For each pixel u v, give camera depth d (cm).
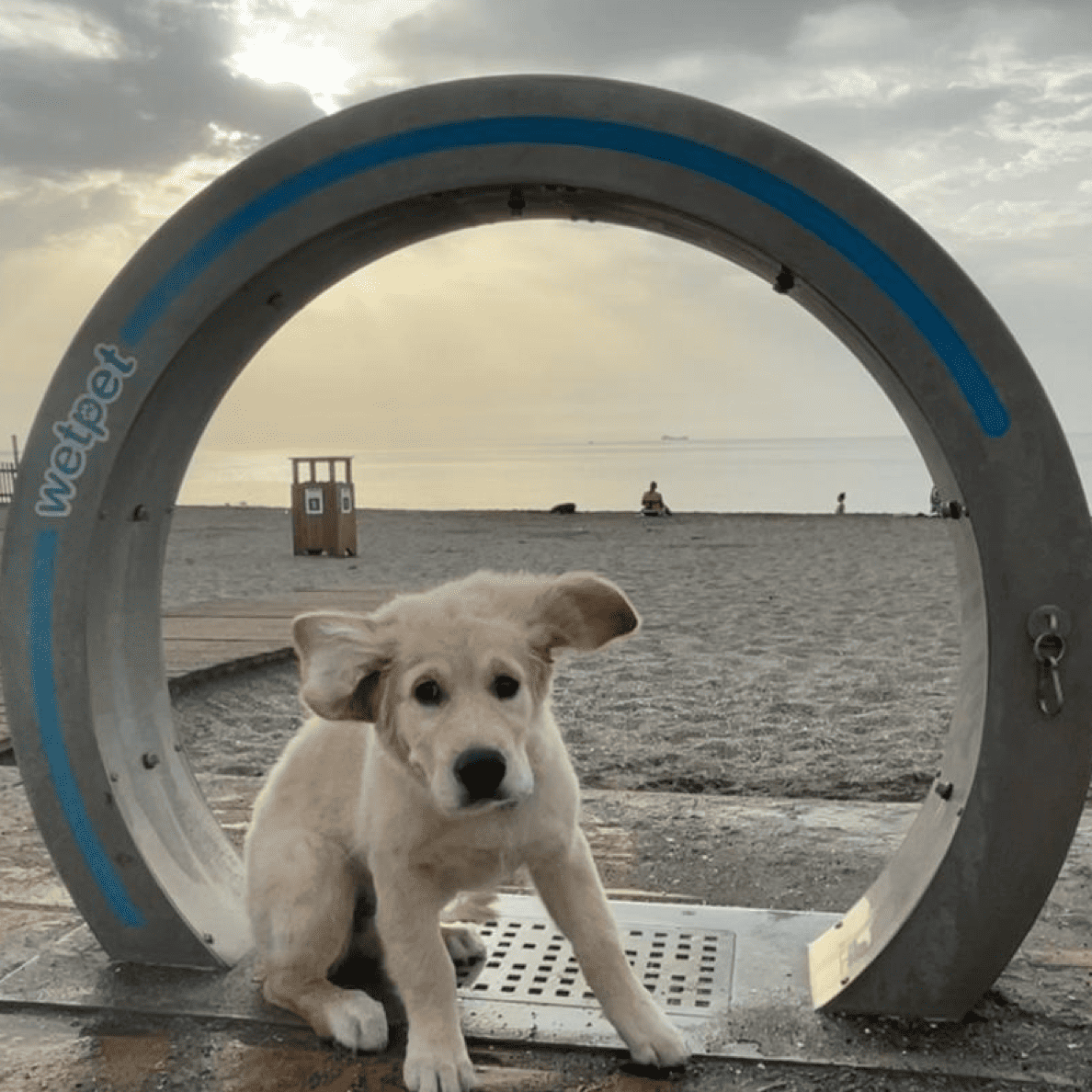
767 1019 113
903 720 266
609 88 108
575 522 1098
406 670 101
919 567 617
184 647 331
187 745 250
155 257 117
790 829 171
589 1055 108
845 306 106
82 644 122
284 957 114
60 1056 109
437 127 111
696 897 147
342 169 113
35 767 124
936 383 105
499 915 137
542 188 112
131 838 124
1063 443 103
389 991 122
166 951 126
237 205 115
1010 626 105
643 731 261
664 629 409
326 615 107
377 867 108
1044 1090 102
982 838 108
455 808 95
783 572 610
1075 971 123
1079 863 150
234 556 742
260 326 127
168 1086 104
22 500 121
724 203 107
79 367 120
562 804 107
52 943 132
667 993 118
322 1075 105
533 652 104
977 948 110
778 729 261
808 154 105
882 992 113
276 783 123
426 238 129
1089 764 106
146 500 128
